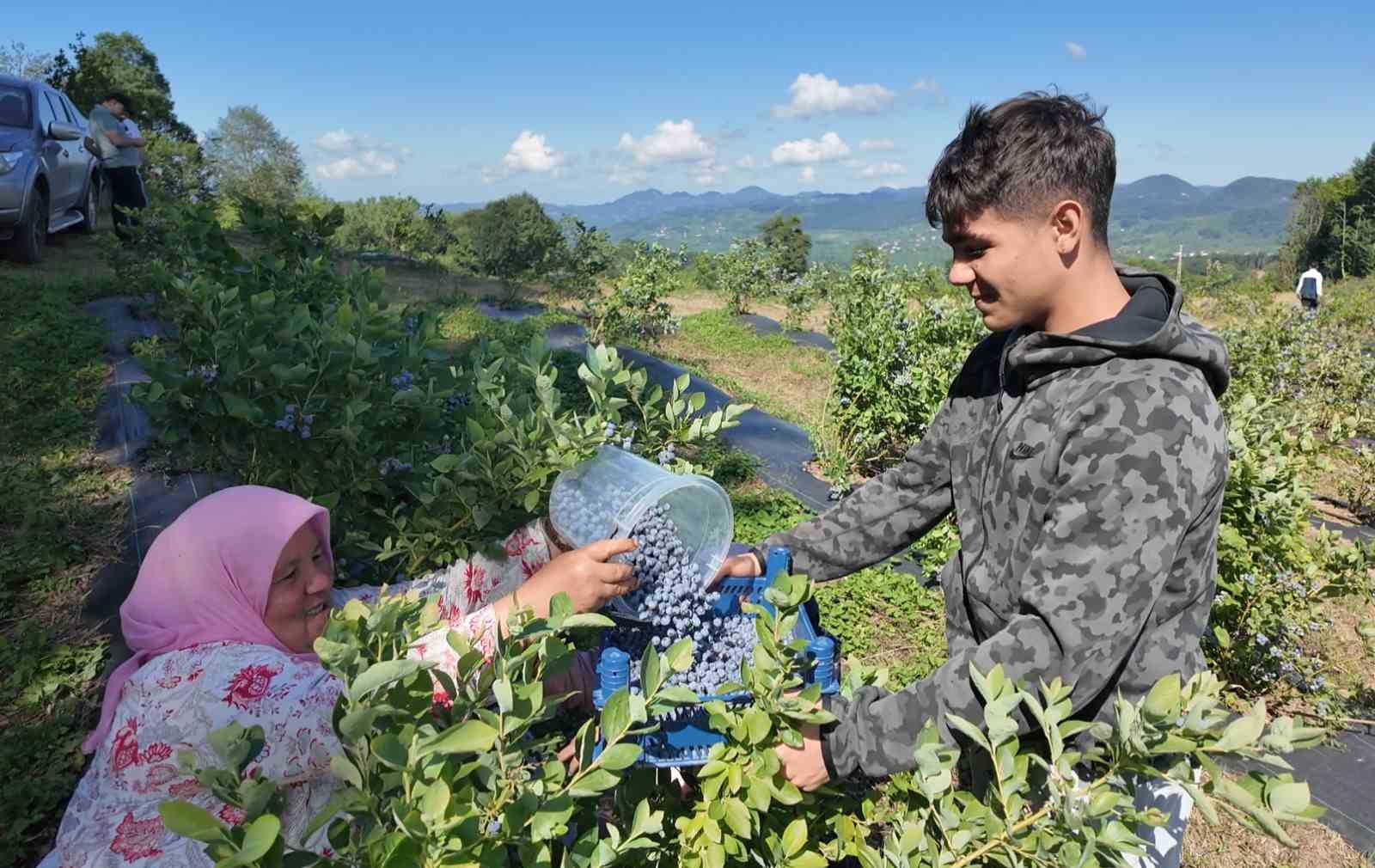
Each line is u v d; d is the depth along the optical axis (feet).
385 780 4.00
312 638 6.56
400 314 11.10
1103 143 5.06
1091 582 4.82
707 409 27.14
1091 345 5.06
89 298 28.84
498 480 8.45
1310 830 11.85
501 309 41.96
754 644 5.73
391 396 10.47
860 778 6.14
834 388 26.53
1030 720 4.97
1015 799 4.62
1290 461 15.34
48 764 10.59
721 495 5.75
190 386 10.10
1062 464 5.07
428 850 3.92
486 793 4.33
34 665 12.10
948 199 5.29
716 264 61.57
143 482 17.57
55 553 14.93
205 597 5.85
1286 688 14.58
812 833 6.20
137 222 35.01
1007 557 5.60
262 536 5.93
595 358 8.25
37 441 19.22
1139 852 4.30
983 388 6.18
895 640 15.19
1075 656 4.85
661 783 6.03
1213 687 4.44
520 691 4.13
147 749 5.45
